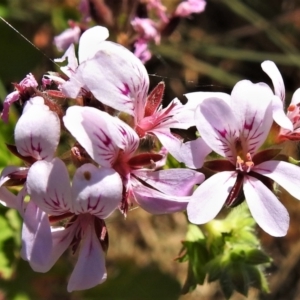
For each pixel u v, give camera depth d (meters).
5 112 0.14
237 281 0.16
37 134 0.13
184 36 0.26
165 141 0.13
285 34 0.26
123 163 0.13
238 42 0.26
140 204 0.13
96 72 0.13
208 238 0.17
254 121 0.13
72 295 0.21
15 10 0.23
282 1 0.26
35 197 0.12
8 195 0.14
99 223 0.13
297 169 0.13
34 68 0.23
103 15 0.19
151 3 0.19
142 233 0.25
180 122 0.14
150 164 0.13
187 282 0.17
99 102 0.13
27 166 0.13
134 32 0.19
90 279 0.13
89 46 0.14
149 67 0.25
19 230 0.20
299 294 0.25
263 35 0.26
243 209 0.17
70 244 0.13
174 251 0.25
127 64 0.13
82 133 0.12
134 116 0.13
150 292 0.21
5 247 0.20
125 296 0.21
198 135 0.14
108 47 0.13
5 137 0.19
